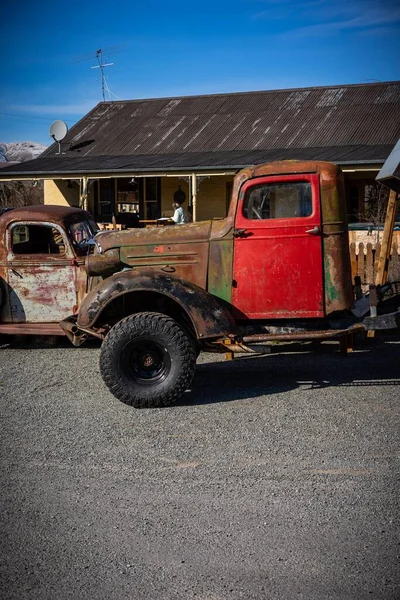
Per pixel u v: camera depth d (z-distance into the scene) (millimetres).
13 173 20344
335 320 6258
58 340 9062
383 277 8039
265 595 3223
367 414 5645
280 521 3893
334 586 3273
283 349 8156
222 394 6363
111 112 25703
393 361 7414
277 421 5531
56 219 7969
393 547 3586
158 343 5895
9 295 8062
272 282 6199
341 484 4332
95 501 4207
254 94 24734
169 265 6445
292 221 6117
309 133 21062
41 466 4758
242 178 6219
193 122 23453
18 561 3564
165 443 5129
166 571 3439
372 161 16891
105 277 6707
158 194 21953
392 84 23234
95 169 19547
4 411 6004
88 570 3467
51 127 23203
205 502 4152
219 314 6023
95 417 5793
